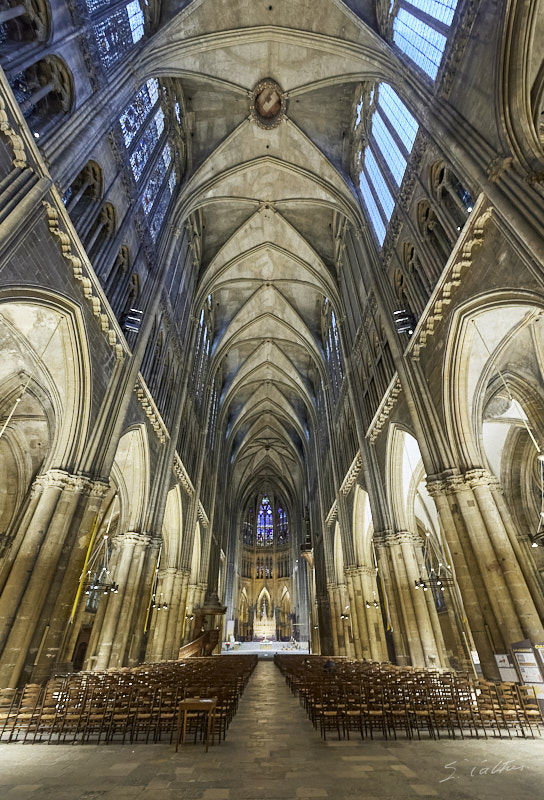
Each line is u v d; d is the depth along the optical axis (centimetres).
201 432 3019
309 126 2253
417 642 1498
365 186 2112
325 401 3177
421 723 764
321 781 466
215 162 2295
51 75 1068
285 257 3016
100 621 1656
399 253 1625
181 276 2412
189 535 2600
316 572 3747
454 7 1205
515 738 690
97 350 1272
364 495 2278
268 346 3853
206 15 1736
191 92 2161
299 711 964
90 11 1255
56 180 976
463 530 1105
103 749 624
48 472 1131
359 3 1703
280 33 1825
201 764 536
